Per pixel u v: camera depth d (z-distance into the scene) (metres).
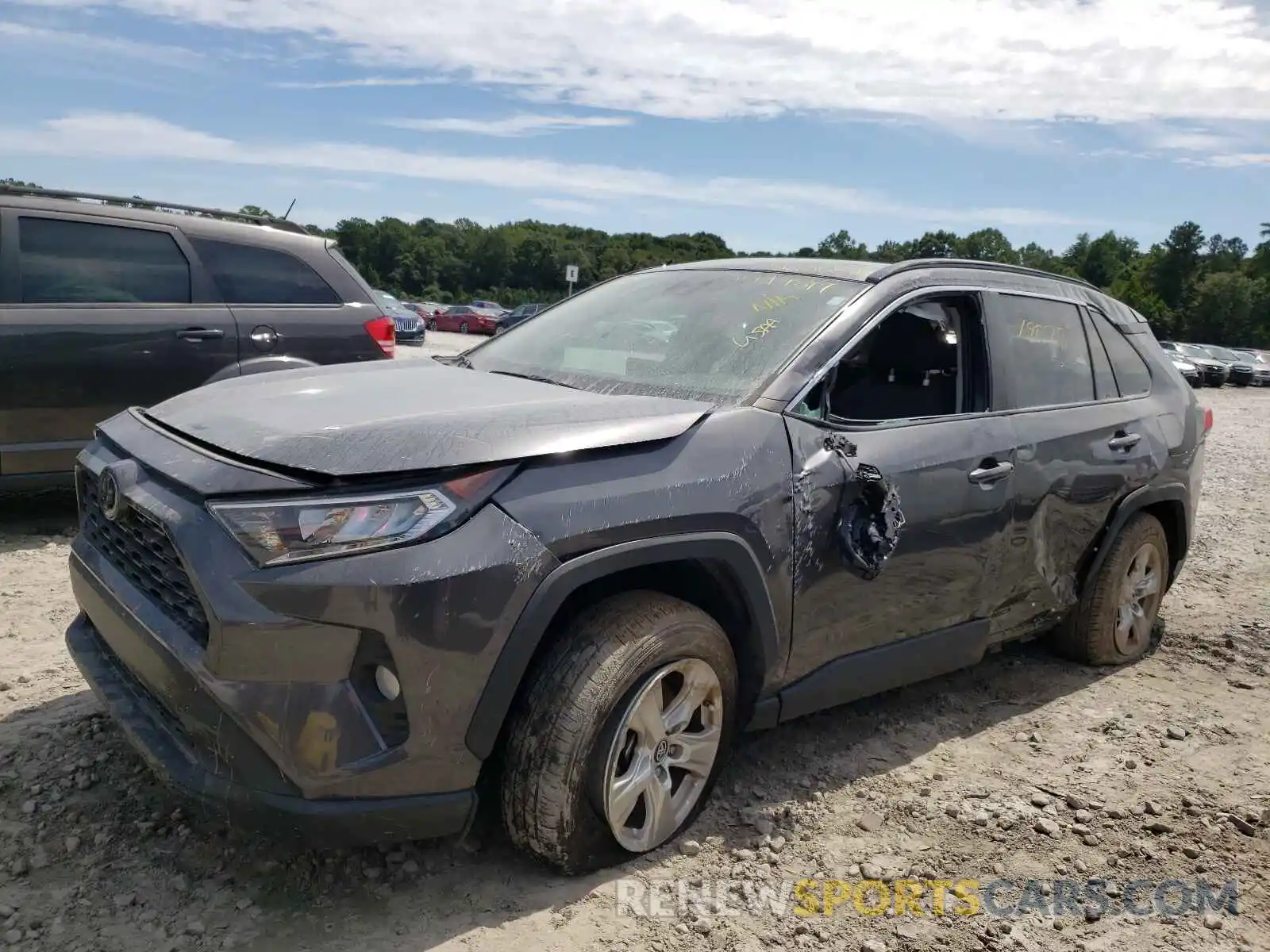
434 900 2.56
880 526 3.08
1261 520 8.60
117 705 2.63
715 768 2.92
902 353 3.58
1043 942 2.60
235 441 2.52
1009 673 4.49
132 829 2.77
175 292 5.90
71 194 5.75
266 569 2.20
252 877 2.61
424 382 3.17
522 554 2.35
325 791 2.25
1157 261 102.44
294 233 6.45
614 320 3.76
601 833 2.65
